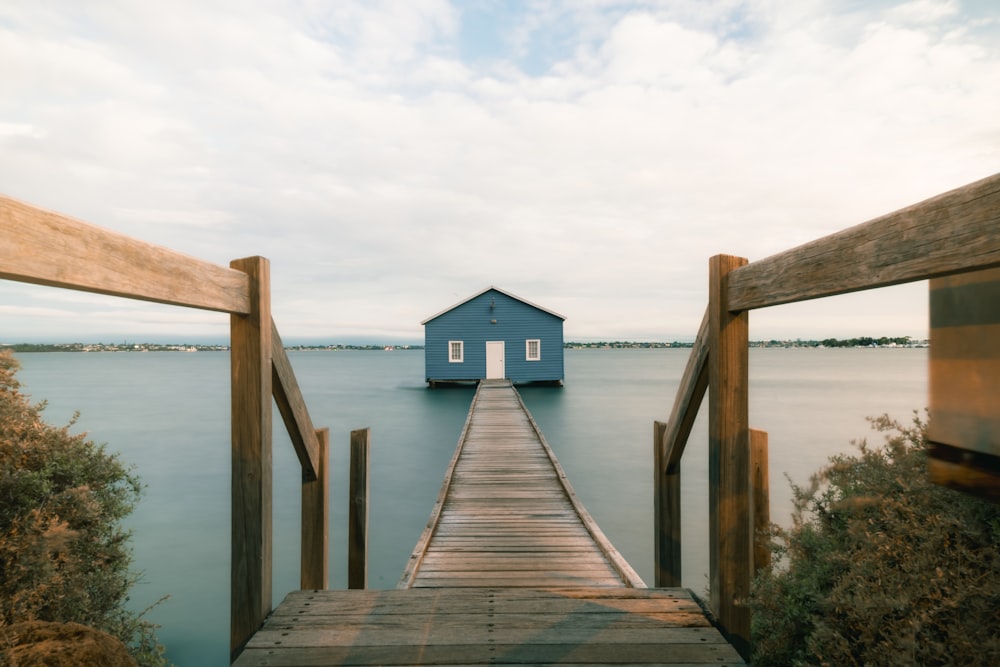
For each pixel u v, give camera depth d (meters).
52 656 1.37
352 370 82.00
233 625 2.21
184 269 1.78
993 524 1.55
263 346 2.24
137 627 2.60
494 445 9.54
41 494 2.36
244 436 2.22
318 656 2.05
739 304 2.05
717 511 2.16
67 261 1.30
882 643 1.63
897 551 1.73
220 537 9.40
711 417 2.22
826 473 2.13
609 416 23.44
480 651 2.08
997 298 0.88
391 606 2.42
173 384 53.66
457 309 29.70
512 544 4.46
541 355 29.72
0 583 2.01
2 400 2.46
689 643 2.12
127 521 10.30
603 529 9.82
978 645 1.48
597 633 2.19
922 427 1.90
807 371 75.81
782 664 2.00
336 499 11.99
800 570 2.06
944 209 1.06
